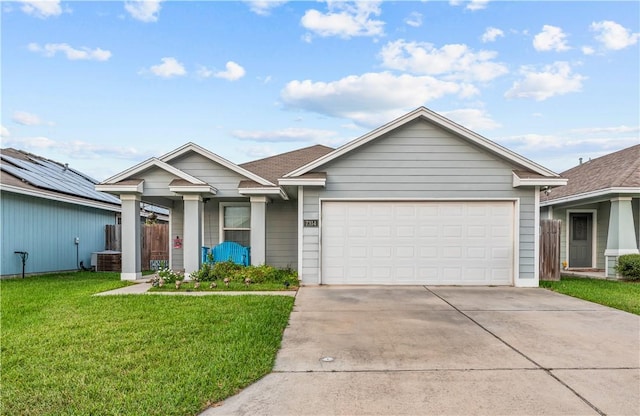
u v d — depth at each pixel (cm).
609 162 1484
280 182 1002
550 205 1528
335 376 406
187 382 380
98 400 345
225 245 1160
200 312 668
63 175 1756
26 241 1280
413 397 358
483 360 452
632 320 639
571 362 445
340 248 1022
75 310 688
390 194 1016
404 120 997
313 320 640
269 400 353
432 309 722
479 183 1010
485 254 1014
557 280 1095
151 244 1614
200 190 1086
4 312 682
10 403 338
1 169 1308
